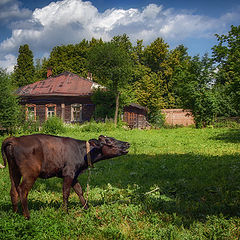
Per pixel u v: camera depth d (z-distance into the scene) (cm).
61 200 500
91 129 2189
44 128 2086
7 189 580
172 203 474
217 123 2956
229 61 1288
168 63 4531
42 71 4919
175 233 349
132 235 351
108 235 349
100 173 741
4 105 1852
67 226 366
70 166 422
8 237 319
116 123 2523
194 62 2856
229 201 467
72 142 435
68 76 2969
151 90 3572
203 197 515
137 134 1989
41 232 338
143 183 631
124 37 4672
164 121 3556
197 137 1766
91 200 498
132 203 472
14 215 376
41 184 614
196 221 396
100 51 2430
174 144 1405
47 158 404
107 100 2589
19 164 386
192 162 855
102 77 2612
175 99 4347
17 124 1997
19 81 5088
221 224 382
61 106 2672
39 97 2727
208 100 2719
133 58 4559
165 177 681
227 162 830
